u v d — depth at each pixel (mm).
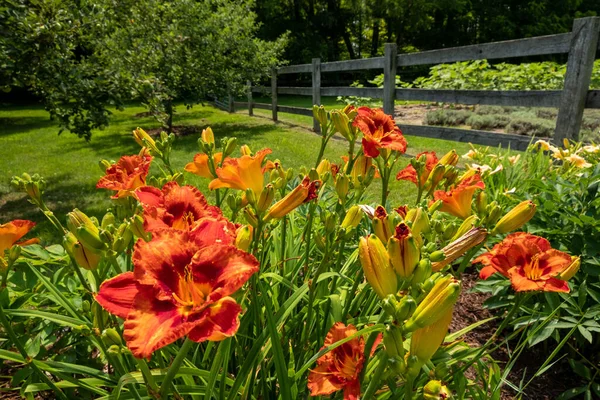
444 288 737
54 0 4043
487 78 8516
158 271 774
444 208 1376
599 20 3633
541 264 1136
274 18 22719
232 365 1369
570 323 1789
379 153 1419
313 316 1481
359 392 939
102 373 1094
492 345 2133
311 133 8727
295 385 1091
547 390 1896
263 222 1088
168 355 1092
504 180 2795
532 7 21484
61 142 8242
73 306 1261
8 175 5793
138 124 10695
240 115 12469
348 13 22906
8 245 1004
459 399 1178
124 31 7250
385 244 950
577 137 3914
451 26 23594
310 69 9141
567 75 3879
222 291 737
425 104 11695
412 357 783
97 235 909
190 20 8664
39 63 4031
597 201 2100
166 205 1041
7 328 954
